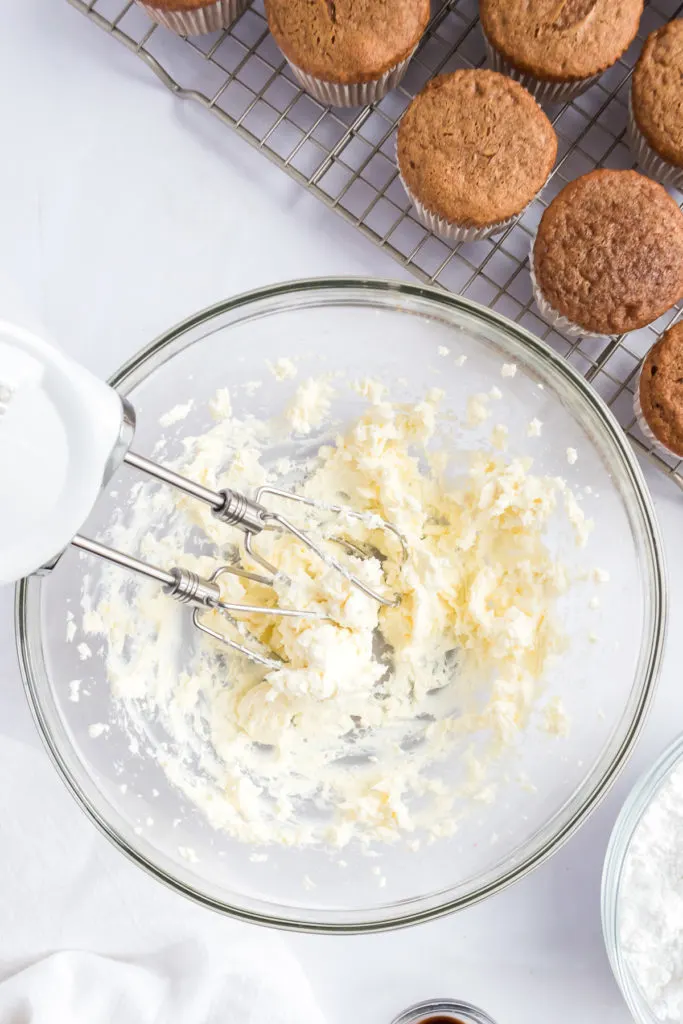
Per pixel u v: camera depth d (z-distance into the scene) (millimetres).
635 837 666
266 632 687
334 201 685
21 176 707
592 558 667
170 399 667
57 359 509
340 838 682
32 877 705
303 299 644
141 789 679
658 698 689
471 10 690
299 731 686
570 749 667
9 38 706
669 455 688
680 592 688
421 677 688
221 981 696
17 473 513
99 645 683
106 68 703
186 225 704
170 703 691
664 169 670
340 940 705
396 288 633
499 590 684
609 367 692
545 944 695
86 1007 696
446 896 648
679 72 649
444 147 649
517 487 673
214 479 692
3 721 710
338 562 679
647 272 644
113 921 703
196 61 700
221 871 677
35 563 533
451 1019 689
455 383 669
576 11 645
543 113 651
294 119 698
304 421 687
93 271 706
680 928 665
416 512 685
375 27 644
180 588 595
